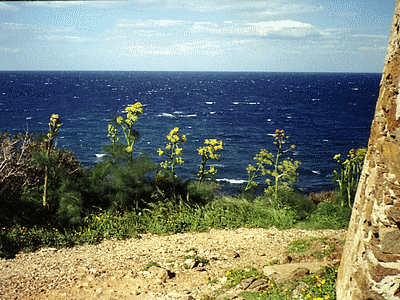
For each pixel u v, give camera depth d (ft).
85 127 226.79
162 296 22.85
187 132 222.48
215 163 145.48
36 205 35.68
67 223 34.35
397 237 13.33
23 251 29.60
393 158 13.70
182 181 45.78
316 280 21.34
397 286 13.34
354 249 15.31
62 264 27.63
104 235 33.86
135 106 41.01
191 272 26.61
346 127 252.42
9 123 237.25
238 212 40.57
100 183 39.65
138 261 28.60
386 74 14.84
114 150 40.73
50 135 34.65
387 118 14.30
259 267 26.66
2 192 35.73
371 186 14.75
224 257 29.25
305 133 226.79
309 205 43.42
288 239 33.45
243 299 20.49
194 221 37.91
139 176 40.81
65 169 39.40
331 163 152.05
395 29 14.64
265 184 114.62
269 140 203.00
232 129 238.48
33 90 549.54
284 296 19.94
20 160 39.78
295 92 595.06
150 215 38.55
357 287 14.40
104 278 25.50
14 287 23.67
